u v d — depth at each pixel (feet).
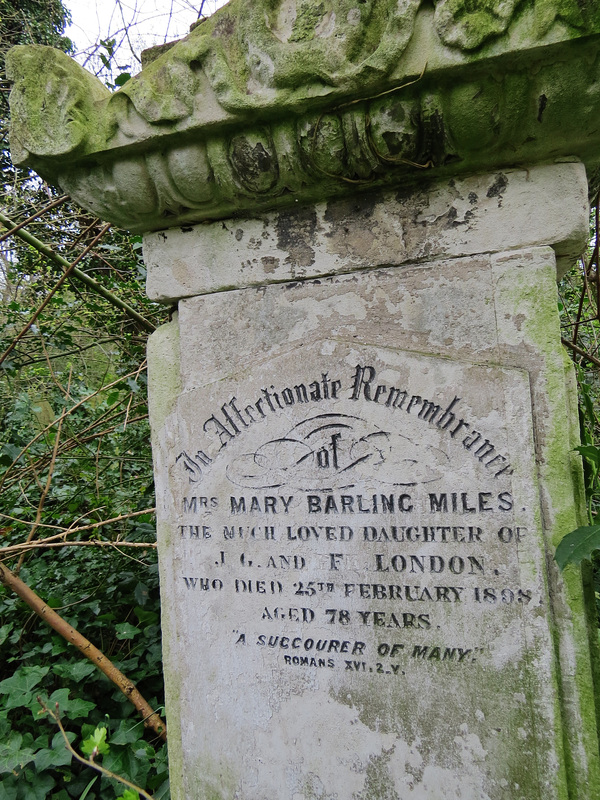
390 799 4.53
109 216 5.11
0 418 10.23
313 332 4.80
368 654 4.59
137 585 7.96
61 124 4.50
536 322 4.23
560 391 4.17
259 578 4.93
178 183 4.63
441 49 3.63
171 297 5.28
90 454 9.82
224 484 5.04
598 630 4.50
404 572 4.48
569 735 4.17
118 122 4.42
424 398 4.43
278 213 4.90
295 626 4.81
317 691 4.74
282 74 3.94
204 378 5.17
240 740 4.99
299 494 4.78
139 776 5.84
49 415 11.69
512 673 4.22
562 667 4.18
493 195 4.33
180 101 4.23
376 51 3.72
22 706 6.73
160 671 7.36
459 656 4.35
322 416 4.70
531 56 3.54
